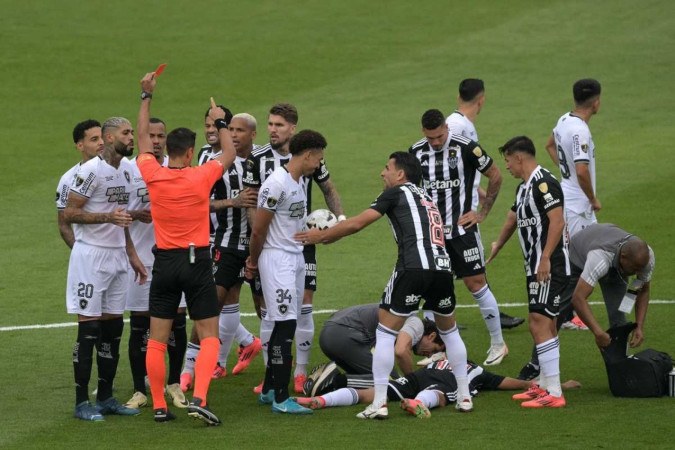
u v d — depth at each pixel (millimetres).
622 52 82938
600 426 26797
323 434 26531
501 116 70562
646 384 29484
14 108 73250
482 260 34625
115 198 29031
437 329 30156
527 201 29531
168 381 30375
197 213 27797
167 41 87938
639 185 56469
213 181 28156
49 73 80312
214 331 28062
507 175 59844
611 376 29734
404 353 30078
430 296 28297
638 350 34406
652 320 37875
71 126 69812
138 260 29703
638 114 70312
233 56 84562
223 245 32281
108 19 92688
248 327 38906
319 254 47938
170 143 28031
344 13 94750
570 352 34906
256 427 27359
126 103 74562
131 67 82000
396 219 28438
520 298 41719
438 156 34781
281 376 28828
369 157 63000
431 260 27828
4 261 46688
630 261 30359
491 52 84250
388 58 83875
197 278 27797
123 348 36781
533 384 30281
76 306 28562
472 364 30891
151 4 96812
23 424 27781
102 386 29047
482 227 51531
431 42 87188
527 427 26844
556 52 83812
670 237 48469
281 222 29469
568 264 29672
